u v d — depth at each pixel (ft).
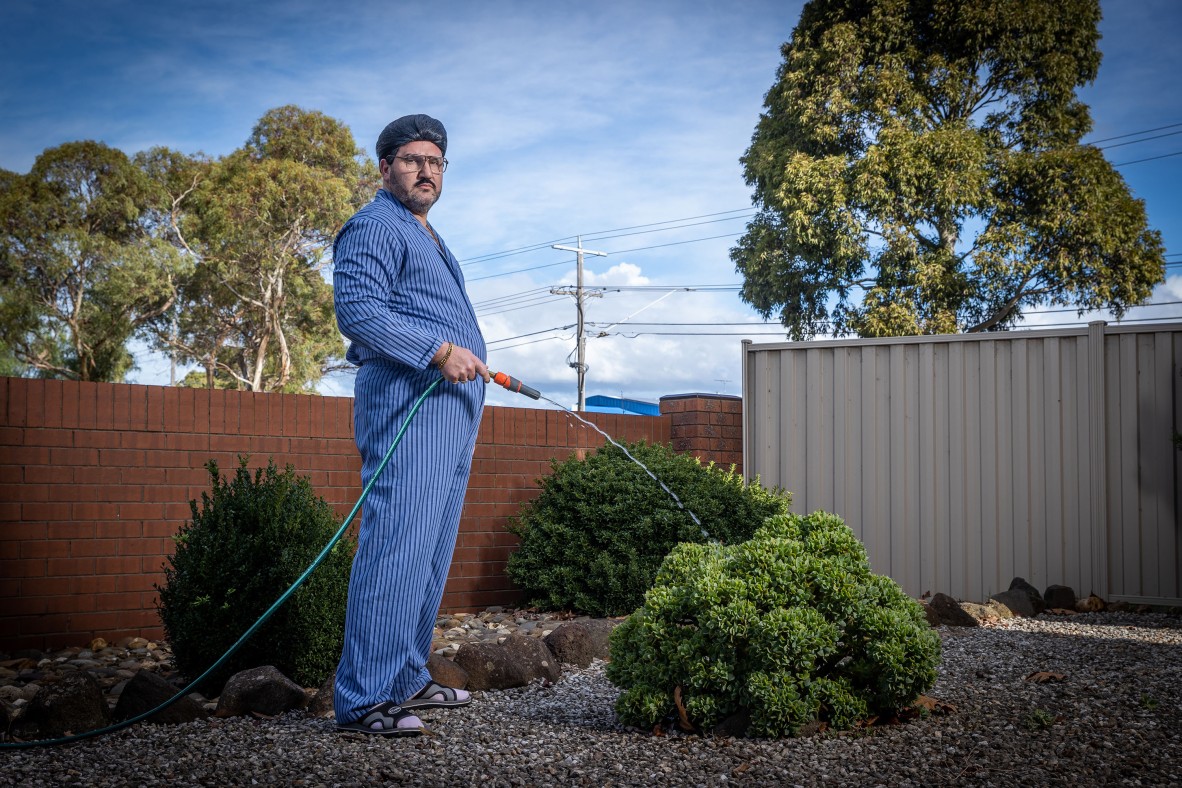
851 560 12.08
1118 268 70.03
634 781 9.53
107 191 116.06
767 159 74.74
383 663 11.41
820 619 11.23
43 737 11.07
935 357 26.73
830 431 27.91
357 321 11.22
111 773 9.55
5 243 112.37
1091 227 67.82
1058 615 22.82
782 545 11.83
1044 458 25.30
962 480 26.18
